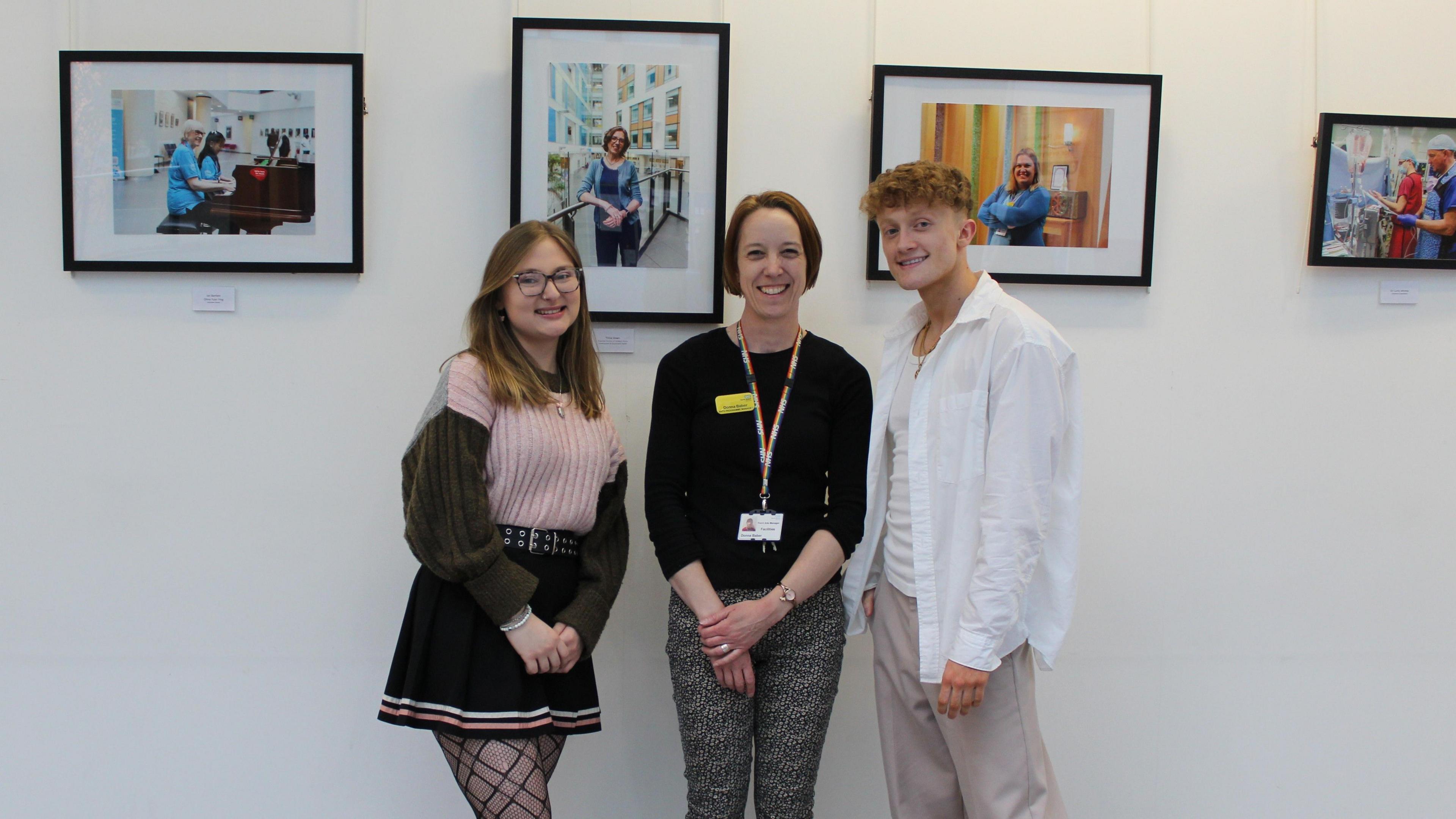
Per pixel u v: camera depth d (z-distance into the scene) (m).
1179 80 2.09
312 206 1.98
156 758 2.03
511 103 1.99
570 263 1.62
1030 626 1.56
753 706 1.64
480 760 1.50
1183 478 2.12
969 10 2.06
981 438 1.51
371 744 2.05
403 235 2.01
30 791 2.02
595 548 1.67
